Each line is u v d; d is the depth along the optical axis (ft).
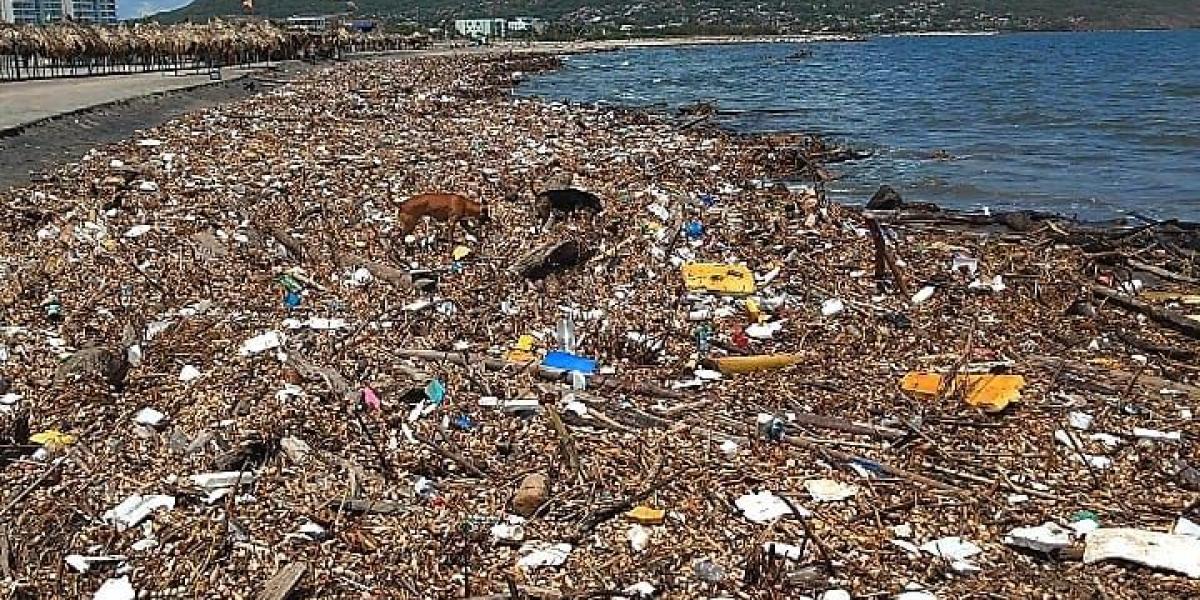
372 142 82.58
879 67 253.85
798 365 32.83
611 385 30.35
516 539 21.83
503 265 43.32
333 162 70.03
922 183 74.23
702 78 217.15
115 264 42.80
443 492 23.90
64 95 114.32
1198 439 26.96
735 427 27.50
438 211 48.52
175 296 39.22
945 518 22.70
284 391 29.32
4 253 43.96
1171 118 111.24
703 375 31.96
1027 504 23.35
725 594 19.81
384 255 45.34
